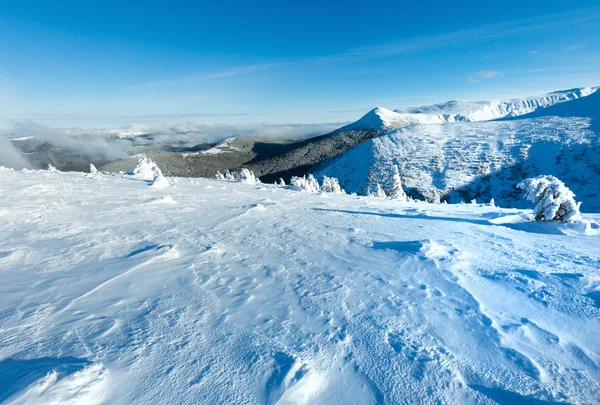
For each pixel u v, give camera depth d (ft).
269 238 21.47
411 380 7.21
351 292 12.23
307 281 13.37
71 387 6.11
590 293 11.91
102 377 6.67
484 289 12.65
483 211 42.47
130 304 10.59
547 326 9.69
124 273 13.32
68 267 13.79
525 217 33.19
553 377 7.32
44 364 6.80
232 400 6.41
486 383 7.13
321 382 7.13
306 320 9.89
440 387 7.00
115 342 8.19
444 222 30.99
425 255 16.87
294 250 18.54
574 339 8.99
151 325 9.19
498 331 9.32
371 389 6.96
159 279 13.00
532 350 8.44
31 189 32.19
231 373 7.17
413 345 8.57
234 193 48.21
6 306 10.03
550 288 12.54
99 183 43.65
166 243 18.31
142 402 6.24
